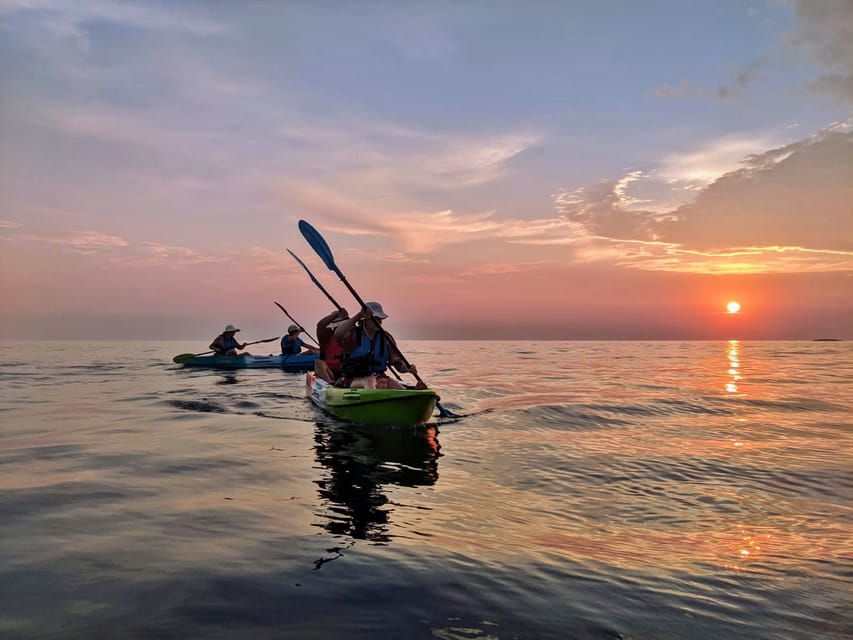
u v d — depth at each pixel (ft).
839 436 19.10
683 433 19.57
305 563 7.74
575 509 10.96
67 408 24.64
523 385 37.70
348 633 5.83
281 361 51.65
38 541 8.44
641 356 91.71
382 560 7.90
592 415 23.56
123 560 7.72
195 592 6.72
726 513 10.84
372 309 23.58
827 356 94.53
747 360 78.54
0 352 101.81
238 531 9.05
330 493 11.64
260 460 14.61
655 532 9.68
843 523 10.30
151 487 11.80
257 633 5.78
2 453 15.25
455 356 89.66
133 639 5.58
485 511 10.66
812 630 6.25
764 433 19.63
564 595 6.94
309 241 27.37
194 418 21.77
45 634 5.65
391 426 20.29
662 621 6.36
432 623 6.12
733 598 7.03
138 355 87.81
